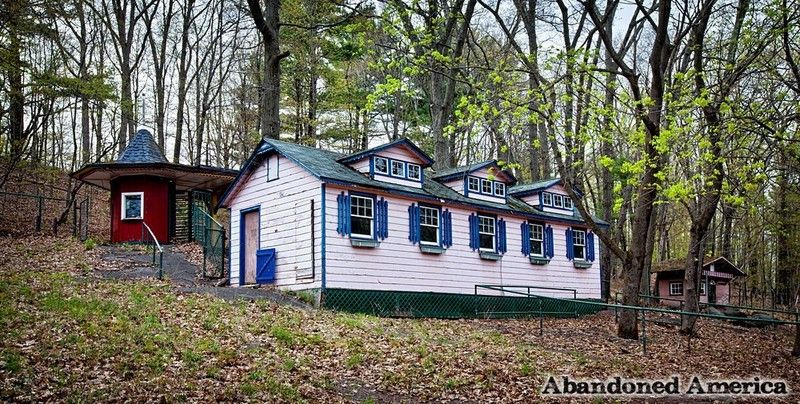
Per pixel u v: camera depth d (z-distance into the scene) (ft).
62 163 155.33
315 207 66.28
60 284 53.31
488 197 84.64
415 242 73.46
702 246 77.61
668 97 49.44
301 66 133.59
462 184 82.07
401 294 70.44
